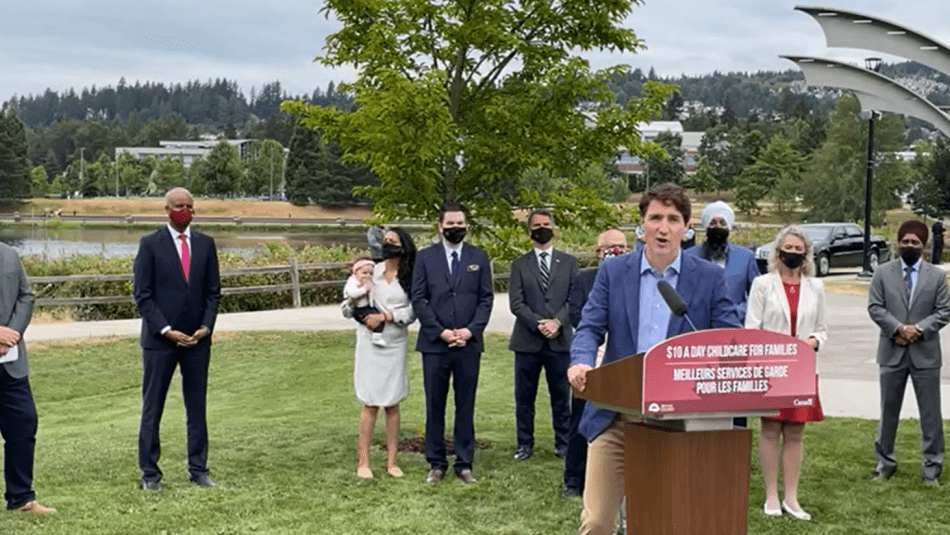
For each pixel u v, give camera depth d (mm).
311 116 10320
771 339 3611
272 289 23438
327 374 15062
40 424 11922
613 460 4707
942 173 91062
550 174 10531
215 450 9250
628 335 4621
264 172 156250
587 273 8664
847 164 85062
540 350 8828
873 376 14031
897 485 7820
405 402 12641
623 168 145375
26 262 23031
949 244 42844
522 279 8875
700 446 3738
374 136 9523
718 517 3773
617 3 9984
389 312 8047
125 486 7656
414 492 7527
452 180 10234
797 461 6988
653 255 4586
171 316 7578
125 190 165875
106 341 17516
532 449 9078
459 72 10109
